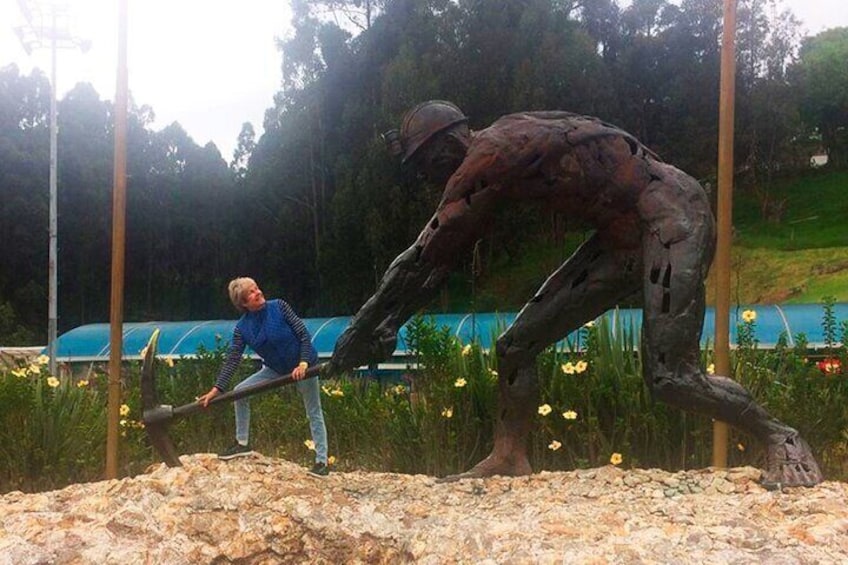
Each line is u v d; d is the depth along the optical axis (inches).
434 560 135.4
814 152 1972.2
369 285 1098.1
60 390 248.2
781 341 257.0
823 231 1348.4
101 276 1401.3
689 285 168.1
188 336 677.9
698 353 170.4
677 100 1294.3
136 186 1439.5
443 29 1100.5
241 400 218.1
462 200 175.9
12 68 1375.5
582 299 186.1
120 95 217.9
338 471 256.7
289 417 297.9
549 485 182.4
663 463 224.1
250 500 151.4
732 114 206.4
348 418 284.7
